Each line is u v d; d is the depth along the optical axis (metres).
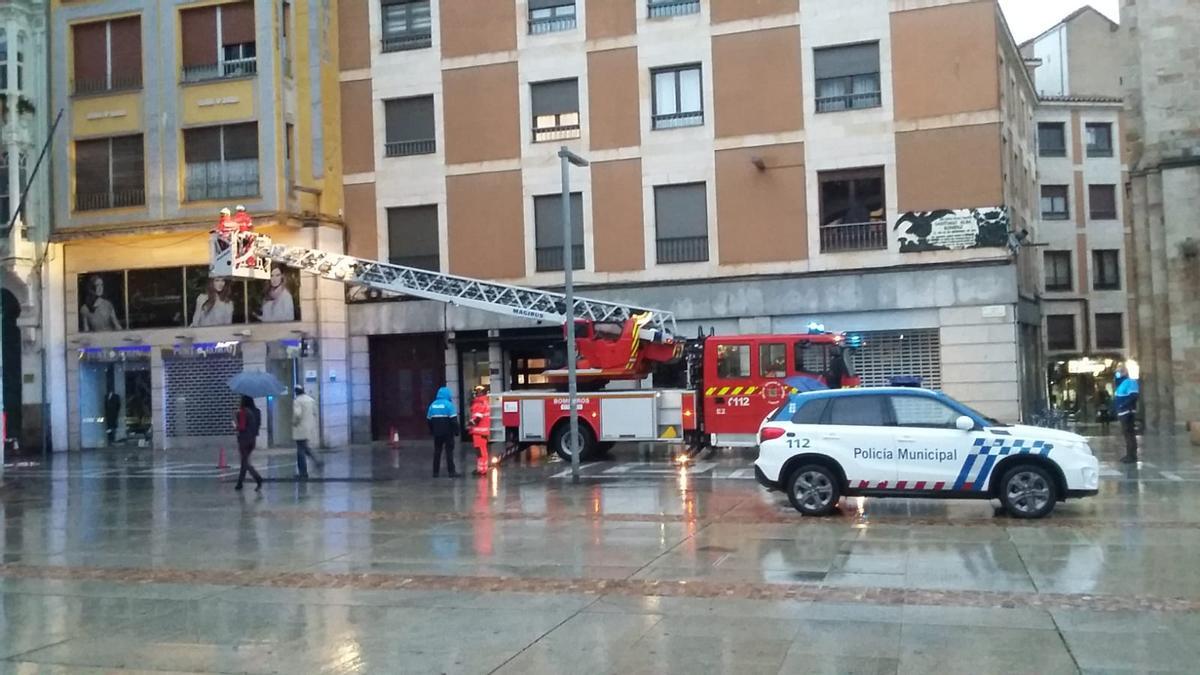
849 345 22.53
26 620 8.84
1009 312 25.20
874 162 26.31
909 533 12.27
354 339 30.38
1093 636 7.47
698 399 22.05
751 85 27.34
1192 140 26.73
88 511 16.84
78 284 30.98
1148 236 28.36
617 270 28.25
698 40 27.78
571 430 20.03
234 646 7.83
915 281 25.86
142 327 30.47
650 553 11.41
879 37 26.36
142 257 30.42
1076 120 46.09
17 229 29.83
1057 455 12.99
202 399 30.20
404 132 30.36
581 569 10.58
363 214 30.42
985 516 13.48
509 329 29.17
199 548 12.67
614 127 28.41
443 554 11.73
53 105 30.31
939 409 13.62
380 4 30.48
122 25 29.95
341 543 12.73
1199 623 7.79
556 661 7.21
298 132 29.34
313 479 20.56
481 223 29.47
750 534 12.50
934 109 25.94
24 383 30.64
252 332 29.52
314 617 8.72
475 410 20.98
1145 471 18.31
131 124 29.61
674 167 27.88
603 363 22.64
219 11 29.11
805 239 26.81
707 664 7.03
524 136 29.17
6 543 13.36
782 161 27.05
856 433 13.65
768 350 21.67
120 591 10.03
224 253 24.05
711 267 27.50
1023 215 31.30
